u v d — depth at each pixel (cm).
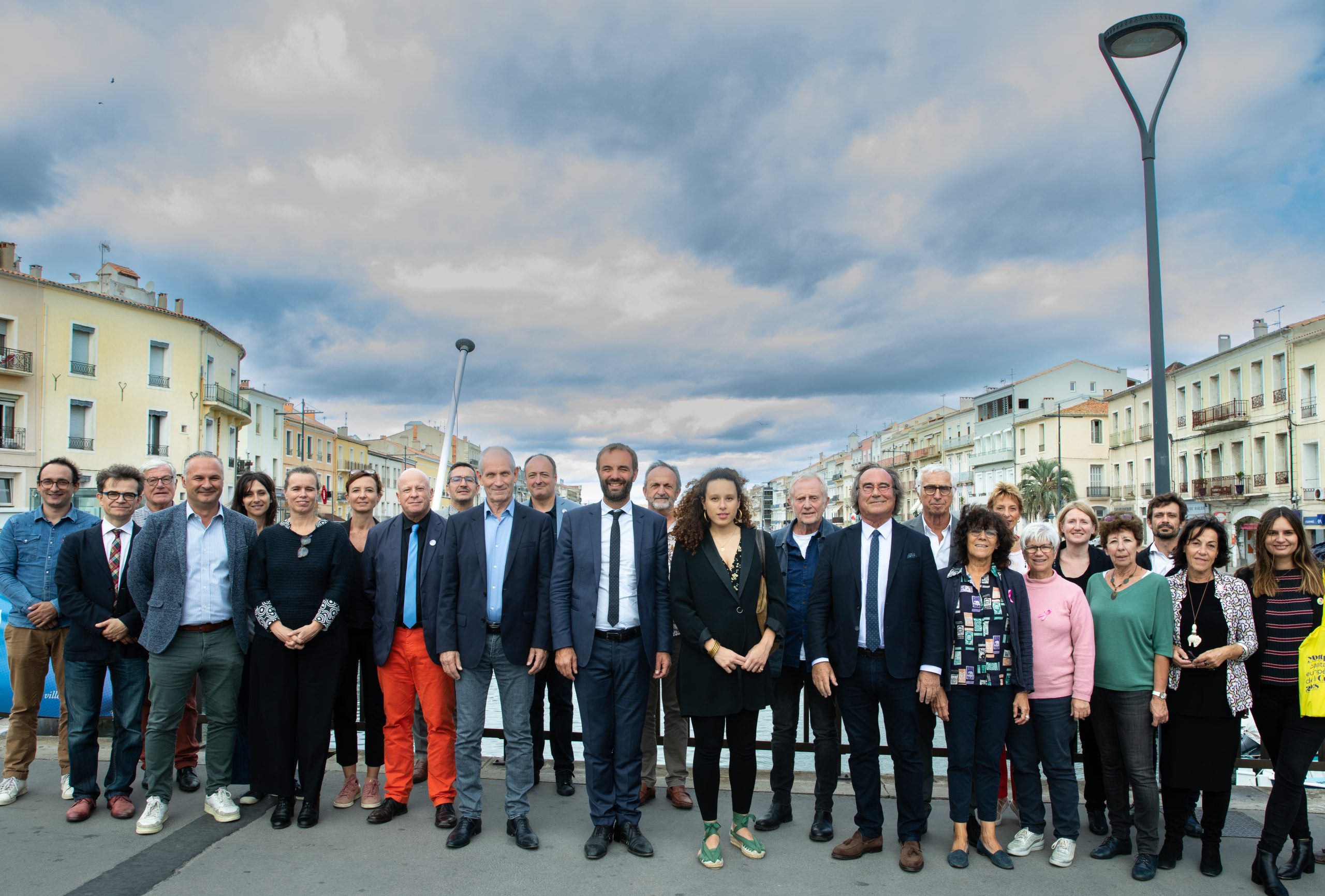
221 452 4316
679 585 441
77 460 3466
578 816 496
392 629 480
